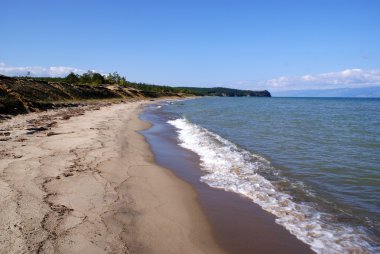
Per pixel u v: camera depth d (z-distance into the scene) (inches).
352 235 269.4
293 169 474.9
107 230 254.1
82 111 1342.3
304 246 253.3
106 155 507.8
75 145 557.6
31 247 215.6
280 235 271.1
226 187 397.7
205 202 345.7
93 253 217.9
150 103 3132.4
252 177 437.4
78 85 2625.5
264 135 831.7
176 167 496.4
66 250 217.6
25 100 1181.1
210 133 869.8
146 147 643.5
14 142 550.3
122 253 223.8
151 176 429.7
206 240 259.1
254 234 272.2
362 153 589.0
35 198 300.5
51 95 1834.4
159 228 272.4
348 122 1232.2
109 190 347.6
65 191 328.8
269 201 348.5
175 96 6033.5
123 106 2134.6
